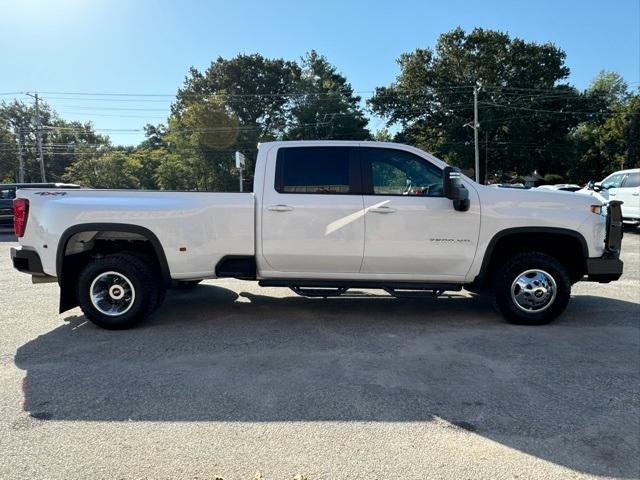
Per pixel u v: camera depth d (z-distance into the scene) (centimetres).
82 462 273
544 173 5481
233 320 562
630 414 330
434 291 554
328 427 311
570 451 284
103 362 427
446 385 376
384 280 537
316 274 539
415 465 270
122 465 270
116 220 516
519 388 371
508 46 4994
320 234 519
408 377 392
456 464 271
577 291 721
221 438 297
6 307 638
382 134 5966
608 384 378
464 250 520
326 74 5841
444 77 4925
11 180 7331
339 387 372
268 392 363
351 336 500
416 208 514
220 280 806
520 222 515
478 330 520
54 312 611
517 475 261
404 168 529
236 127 5519
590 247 520
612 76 6388
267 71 6056
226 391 365
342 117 5422
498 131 5044
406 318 568
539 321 530
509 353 448
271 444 291
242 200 523
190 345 473
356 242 519
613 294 700
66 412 332
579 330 520
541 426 313
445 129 4959
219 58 6166
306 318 570
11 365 420
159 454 280
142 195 527
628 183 1484
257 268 539
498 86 4872
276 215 521
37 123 4994
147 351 456
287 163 530
